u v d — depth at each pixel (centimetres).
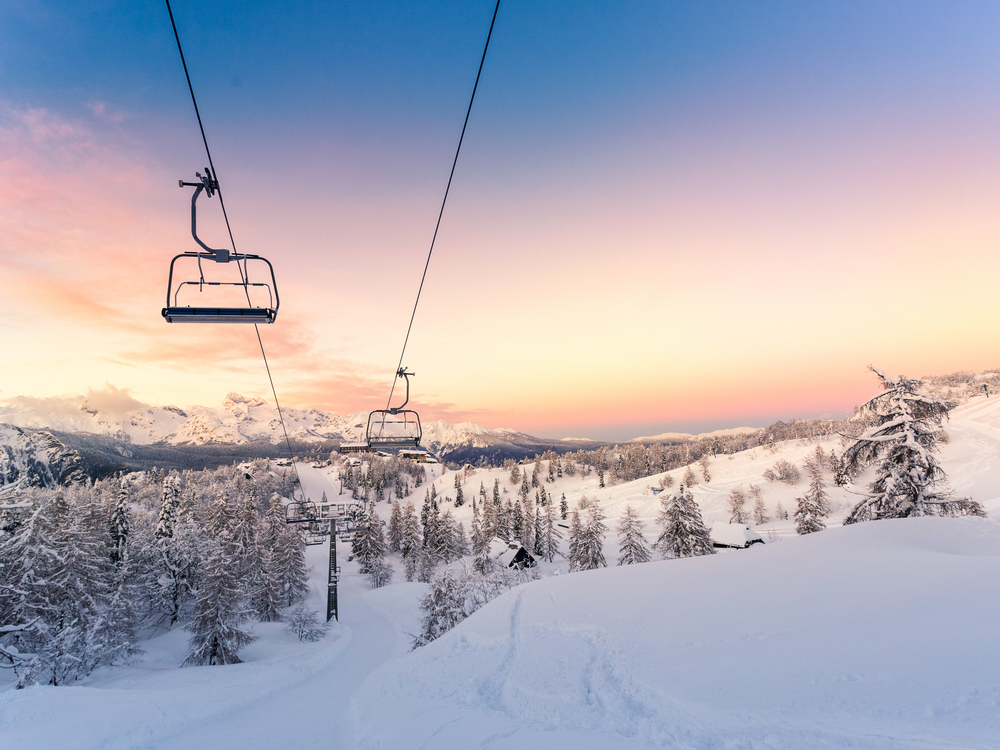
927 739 492
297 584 5697
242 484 16275
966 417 15675
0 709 1194
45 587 2828
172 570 4244
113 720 1221
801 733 560
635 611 1173
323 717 1261
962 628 741
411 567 7862
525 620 1301
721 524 7931
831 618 911
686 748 583
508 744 677
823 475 12312
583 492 18875
